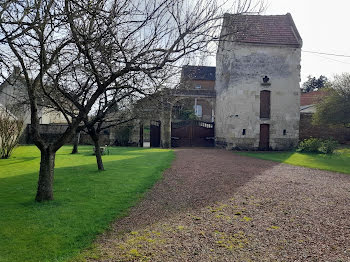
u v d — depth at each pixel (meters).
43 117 25.52
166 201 5.86
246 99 19.28
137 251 3.50
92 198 5.95
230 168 10.54
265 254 3.41
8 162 12.00
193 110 28.83
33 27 4.39
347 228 4.29
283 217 4.83
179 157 14.50
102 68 5.82
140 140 23.34
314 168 10.69
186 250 3.53
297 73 19.66
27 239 3.81
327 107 18.25
